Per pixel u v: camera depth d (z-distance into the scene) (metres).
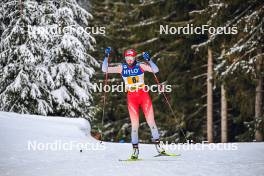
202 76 51.22
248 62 39.88
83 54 38.28
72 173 11.63
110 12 64.50
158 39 52.25
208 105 49.06
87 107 40.06
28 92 36.19
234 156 16.22
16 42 36.31
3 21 39.09
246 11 42.03
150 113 15.99
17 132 21.22
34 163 14.13
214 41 43.59
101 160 14.97
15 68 36.41
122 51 59.00
